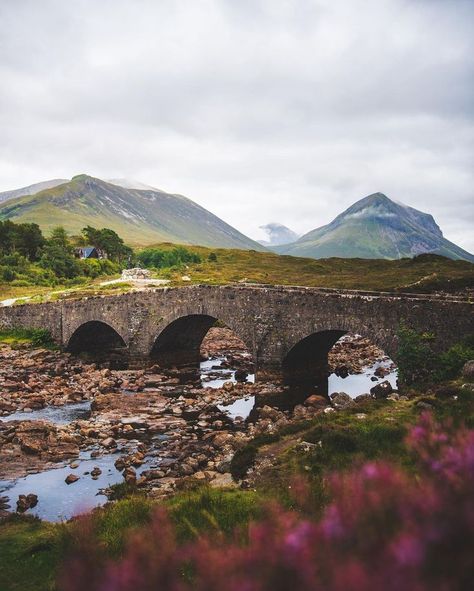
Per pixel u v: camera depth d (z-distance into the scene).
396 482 4.42
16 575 12.39
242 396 41.50
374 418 21.44
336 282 94.88
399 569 3.20
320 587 3.37
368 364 55.69
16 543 14.54
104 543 12.11
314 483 14.27
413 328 33.94
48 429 32.44
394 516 3.96
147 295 56.06
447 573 3.22
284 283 101.38
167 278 111.06
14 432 32.00
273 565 3.62
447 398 23.03
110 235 177.88
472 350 29.89
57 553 13.09
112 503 17.83
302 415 31.69
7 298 95.44
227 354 66.44
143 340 56.50
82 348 67.25
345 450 18.25
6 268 119.88
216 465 23.12
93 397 44.25
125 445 29.70
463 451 4.66
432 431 6.62
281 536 4.05
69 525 15.32
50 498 22.16
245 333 46.44
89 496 22.12
